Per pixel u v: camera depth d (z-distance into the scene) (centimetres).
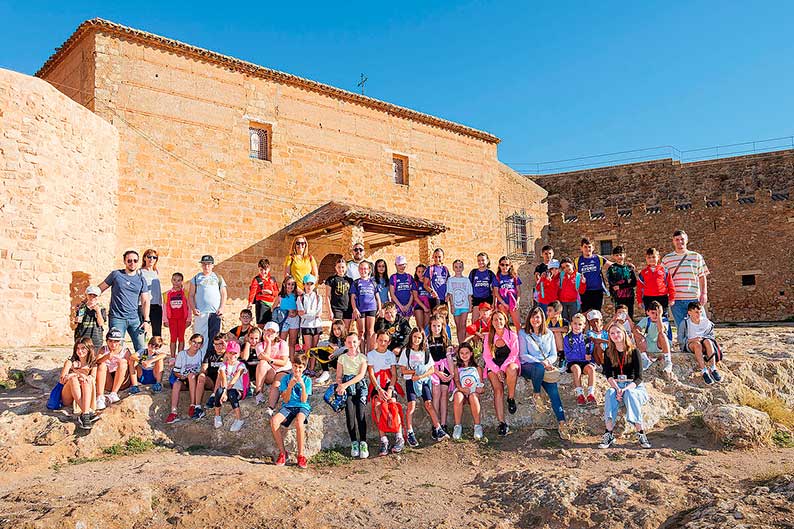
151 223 1498
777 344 1265
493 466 770
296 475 719
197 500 598
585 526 575
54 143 1217
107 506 563
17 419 783
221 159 1636
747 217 2628
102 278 1376
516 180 2641
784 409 954
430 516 606
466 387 865
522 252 2617
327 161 1878
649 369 971
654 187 3353
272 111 1762
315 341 997
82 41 1495
